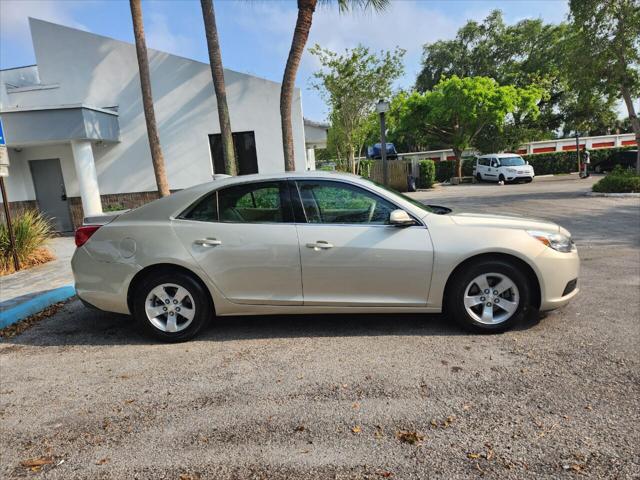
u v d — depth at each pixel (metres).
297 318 4.77
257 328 4.54
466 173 34.72
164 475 2.40
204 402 3.14
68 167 13.11
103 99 12.59
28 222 8.51
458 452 2.48
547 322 4.38
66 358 4.05
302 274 4.12
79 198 13.23
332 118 21.53
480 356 3.67
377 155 30.61
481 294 4.13
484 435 2.62
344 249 4.07
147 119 10.71
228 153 10.59
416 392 3.14
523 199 17.38
